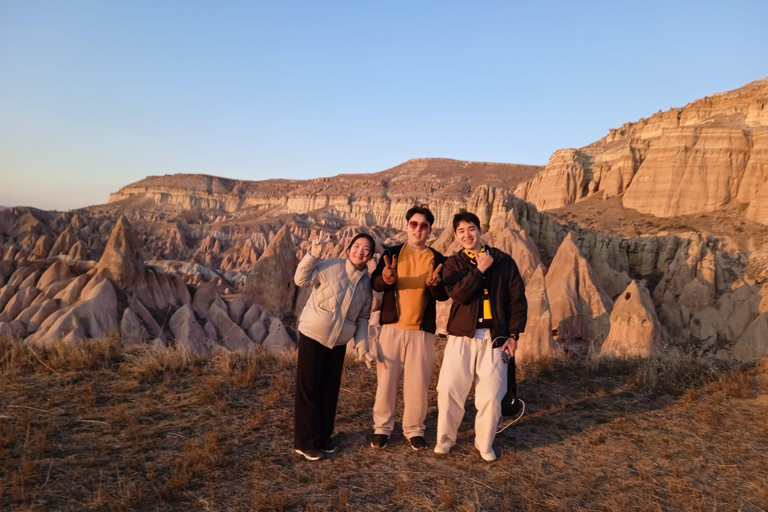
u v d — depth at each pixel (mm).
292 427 5102
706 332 30047
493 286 4609
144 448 4500
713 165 57375
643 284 23250
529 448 4828
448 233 23438
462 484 4102
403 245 4898
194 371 6500
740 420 5496
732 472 4375
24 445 4410
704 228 50438
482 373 4551
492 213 41125
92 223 115938
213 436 4652
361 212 174125
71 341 7301
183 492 3785
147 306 31594
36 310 29672
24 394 5617
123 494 3725
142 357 6773
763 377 6629
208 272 75625
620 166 68938
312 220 160875
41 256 63562
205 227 144750
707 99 73500
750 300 31125
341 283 4598
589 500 3908
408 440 4930
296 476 4156
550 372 7230
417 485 4070
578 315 19984
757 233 46375
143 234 132375
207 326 31484
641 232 53750
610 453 4738
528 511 3693
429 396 6301
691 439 5020
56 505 3580
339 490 3936
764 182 50844
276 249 36969
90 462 4156
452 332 4613
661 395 6293
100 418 5090
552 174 80125
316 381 4527
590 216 63438
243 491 3881
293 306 37594
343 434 5070
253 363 6977
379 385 4797
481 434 4555
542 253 38875
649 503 3852
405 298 4746
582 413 5723
